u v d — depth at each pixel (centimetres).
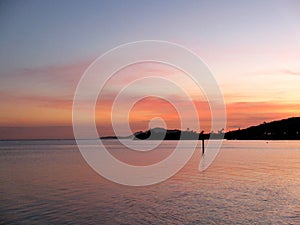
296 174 3594
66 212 1877
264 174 3600
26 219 1738
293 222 1670
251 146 13562
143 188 2683
